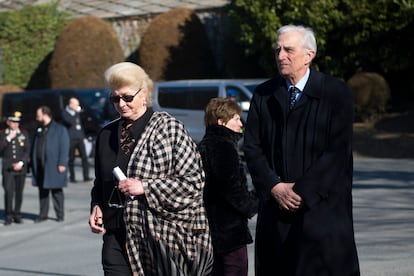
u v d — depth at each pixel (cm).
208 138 676
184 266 572
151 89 595
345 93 585
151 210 563
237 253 685
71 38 3531
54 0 4138
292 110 591
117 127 595
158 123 577
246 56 3238
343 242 581
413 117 2703
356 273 588
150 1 3956
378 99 2775
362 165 2189
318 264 578
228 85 2488
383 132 2630
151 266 568
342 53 2939
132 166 570
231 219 675
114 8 3959
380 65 2895
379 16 2769
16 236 1410
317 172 571
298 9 2839
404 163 2212
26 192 2055
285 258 588
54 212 1694
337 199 582
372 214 1383
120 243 584
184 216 567
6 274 1052
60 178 1538
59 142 1544
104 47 3512
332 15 2820
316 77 593
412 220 1306
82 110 2858
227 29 3438
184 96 2583
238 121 686
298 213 583
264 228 596
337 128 579
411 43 2828
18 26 3922
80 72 3509
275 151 595
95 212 598
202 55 3391
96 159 603
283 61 590
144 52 3400
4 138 1557
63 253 1204
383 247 1086
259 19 2875
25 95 3033
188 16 3388
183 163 568
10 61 3941
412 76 3048
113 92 581
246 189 675
